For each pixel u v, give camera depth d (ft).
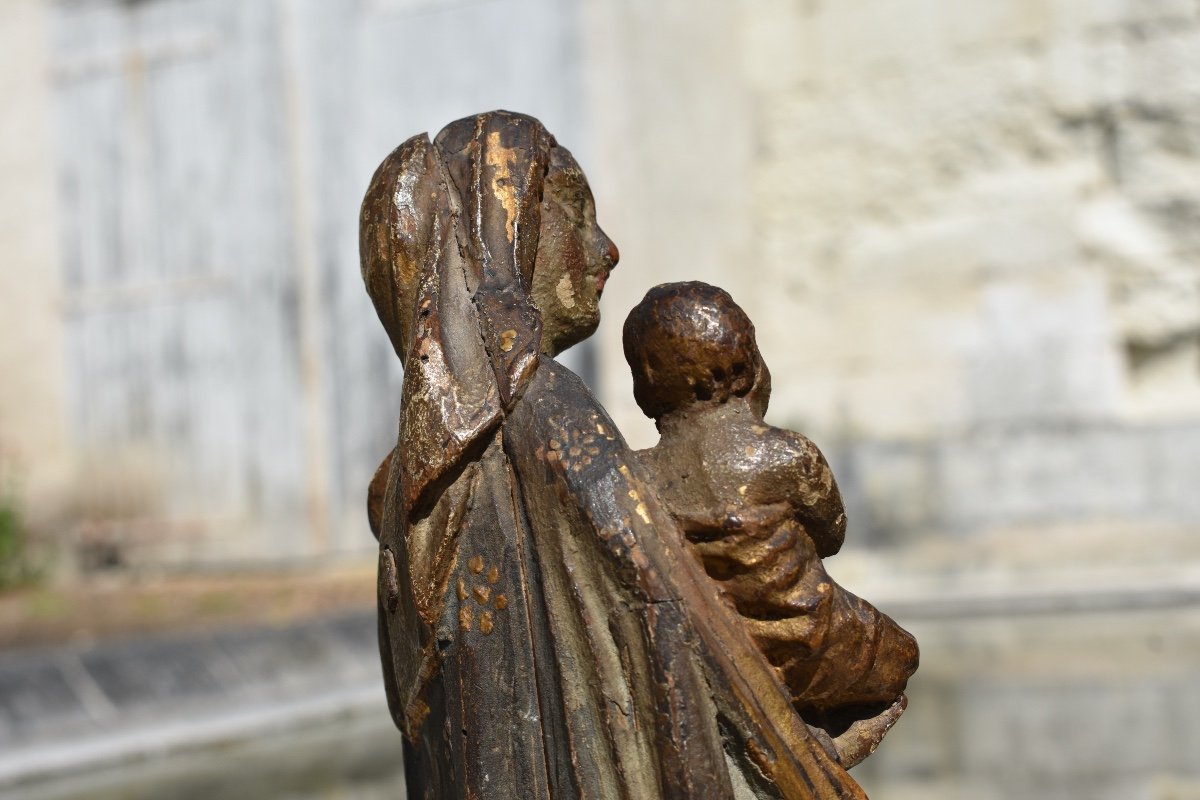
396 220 7.20
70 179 37.04
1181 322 33.71
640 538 6.35
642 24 34.27
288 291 35.37
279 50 35.37
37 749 17.38
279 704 20.16
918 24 35.37
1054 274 34.27
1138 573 30.48
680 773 6.14
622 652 6.32
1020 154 34.76
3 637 24.50
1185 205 33.53
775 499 6.64
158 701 19.44
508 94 34.45
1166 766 15.25
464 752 6.59
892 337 35.63
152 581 34.06
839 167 36.09
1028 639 24.26
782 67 36.55
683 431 6.77
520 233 7.20
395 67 34.96
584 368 34.19
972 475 32.48
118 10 36.58
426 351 6.81
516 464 6.63
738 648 6.41
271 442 35.55
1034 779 15.06
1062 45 34.27
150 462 36.47
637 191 34.12
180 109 36.22
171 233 36.32
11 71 37.37
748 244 35.94
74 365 37.11
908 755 16.52
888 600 30.37
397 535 6.95
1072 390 34.04
